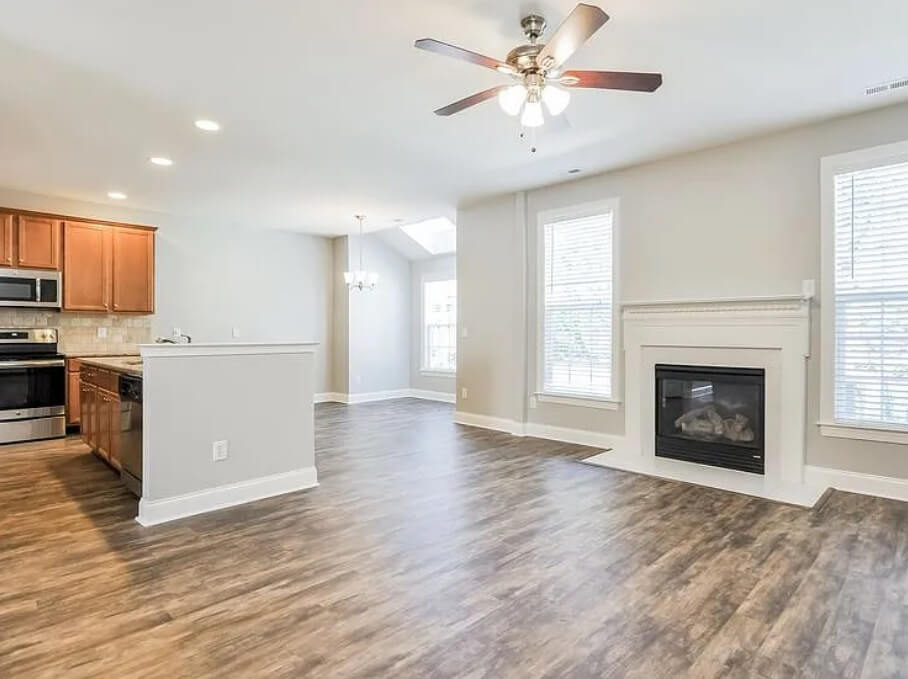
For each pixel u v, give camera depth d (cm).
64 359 561
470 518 326
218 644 197
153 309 640
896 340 360
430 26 263
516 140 419
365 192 580
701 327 441
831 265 383
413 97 344
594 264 525
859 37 273
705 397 446
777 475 404
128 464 354
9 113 365
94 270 595
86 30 264
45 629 206
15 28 262
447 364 869
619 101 350
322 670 182
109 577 249
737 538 294
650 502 354
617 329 505
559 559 269
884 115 362
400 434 585
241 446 358
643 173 484
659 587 240
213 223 730
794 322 395
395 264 902
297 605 224
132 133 403
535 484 396
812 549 279
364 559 269
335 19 256
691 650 193
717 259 439
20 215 548
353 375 845
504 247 603
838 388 382
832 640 199
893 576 249
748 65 302
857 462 375
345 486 393
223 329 741
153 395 321
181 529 309
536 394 574
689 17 255
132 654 190
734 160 429
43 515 330
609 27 264
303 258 834
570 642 198
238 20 257
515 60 246
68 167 487
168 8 246
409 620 213
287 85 326
